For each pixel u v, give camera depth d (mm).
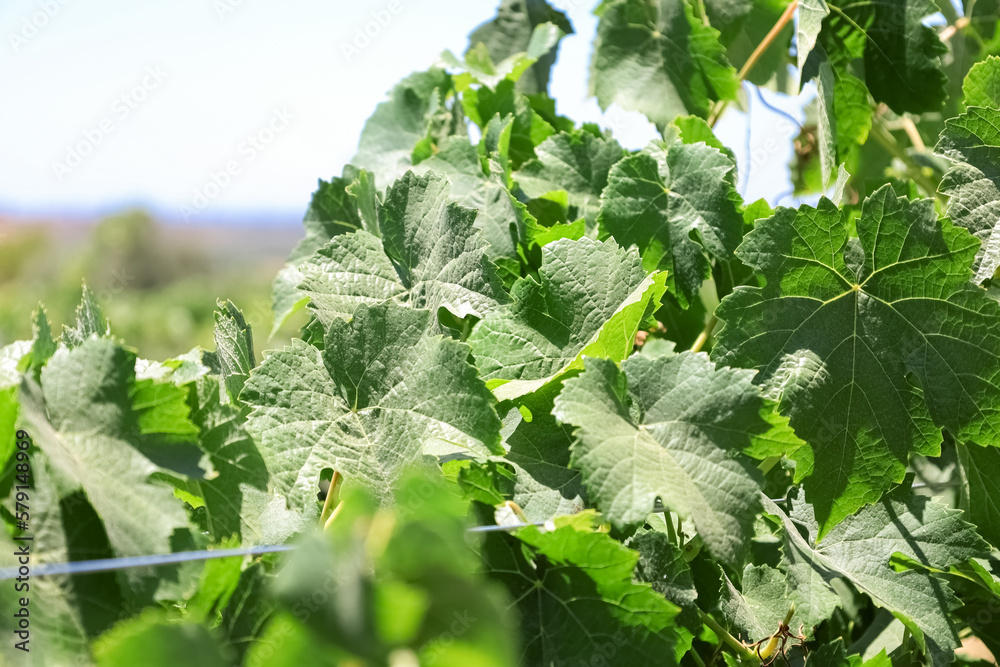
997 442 938
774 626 941
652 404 893
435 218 1005
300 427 926
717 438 878
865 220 955
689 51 1163
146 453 838
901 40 1103
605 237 1024
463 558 780
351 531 773
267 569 883
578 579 860
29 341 898
